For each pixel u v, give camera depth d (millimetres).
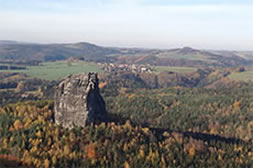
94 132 119250
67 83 131750
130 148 114500
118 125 127500
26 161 97938
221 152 130625
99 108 133375
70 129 124125
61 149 107750
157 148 119438
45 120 131000
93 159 104500
